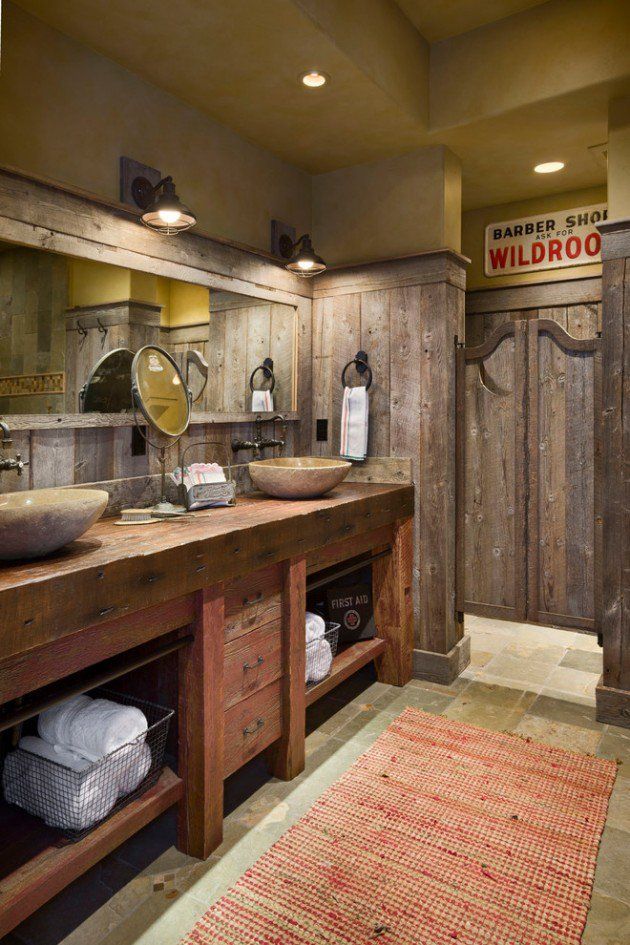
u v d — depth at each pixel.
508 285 4.21
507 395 3.87
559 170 3.58
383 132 3.02
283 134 3.04
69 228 2.19
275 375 3.31
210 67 2.45
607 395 2.80
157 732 2.04
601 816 2.11
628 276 2.73
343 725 2.77
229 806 2.17
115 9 2.09
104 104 2.37
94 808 1.67
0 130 2.02
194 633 1.91
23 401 2.08
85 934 1.62
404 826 2.05
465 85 2.93
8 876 1.50
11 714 1.45
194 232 2.72
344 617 3.13
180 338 2.70
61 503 1.57
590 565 3.68
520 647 3.76
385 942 1.59
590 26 2.61
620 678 2.80
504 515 3.91
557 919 1.67
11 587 1.36
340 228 3.51
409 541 3.24
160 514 2.29
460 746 2.58
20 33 2.07
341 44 2.36
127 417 2.46
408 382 3.30
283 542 2.26
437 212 3.21
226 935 1.61
